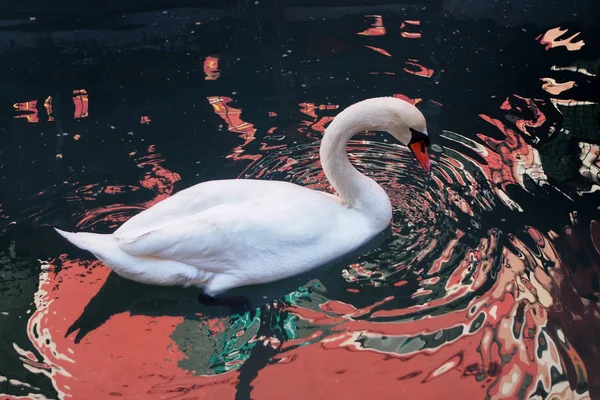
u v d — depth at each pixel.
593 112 6.69
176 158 6.20
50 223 5.44
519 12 8.61
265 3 8.81
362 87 7.22
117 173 6.00
